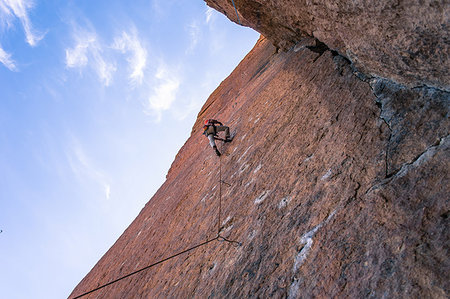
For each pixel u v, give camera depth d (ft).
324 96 13.39
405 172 6.96
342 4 9.37
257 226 10.06
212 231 12.98
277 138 14.62
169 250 16.88
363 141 8.97
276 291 7.11
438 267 4.82
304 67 19.12
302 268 7.06
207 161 25.89
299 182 10.04
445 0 5.80
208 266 10.91
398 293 5.00
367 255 6.01
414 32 7.27
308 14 15.49
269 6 21.68
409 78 8.88
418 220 5.77
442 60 7.11
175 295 11.39
